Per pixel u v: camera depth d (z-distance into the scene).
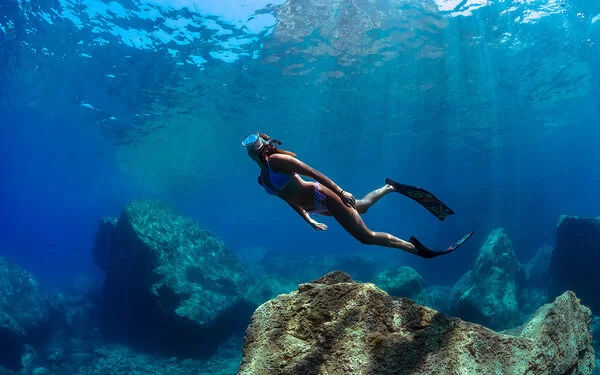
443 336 2.96
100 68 20.17
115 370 13.59
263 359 3.05
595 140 40.72
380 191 3.76
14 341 13.63
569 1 15.31
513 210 39.00
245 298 16.55
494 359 2.87
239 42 17.69
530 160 46.22
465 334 2.95
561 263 15.53
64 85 23.08
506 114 28.22
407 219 60.16
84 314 18.05
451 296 17.09
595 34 17.80
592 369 3.87
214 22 16.20
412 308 3.22
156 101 23.72
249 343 3.29
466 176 49.47
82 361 14.46
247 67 19.98
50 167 53.34
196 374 13.43
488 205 39.59
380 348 2.90
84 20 16.50
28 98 26.98
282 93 23.16
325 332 3.09
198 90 22.36
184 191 59.28
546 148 41.94
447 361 2.75
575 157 48.41
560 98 26.06
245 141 3.55
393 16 16.03
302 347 3.06
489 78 22.02
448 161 41.94
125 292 16.41
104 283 18.11
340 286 3.46
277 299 3.57
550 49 19.03
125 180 54.31
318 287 3.54
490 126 30.77
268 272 28.95
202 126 28.56
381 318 3.16
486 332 3.04
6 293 15.78
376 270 27.56
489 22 16.59
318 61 19.59
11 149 45.94
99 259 18.25
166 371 13.62
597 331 12.13
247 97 23.59
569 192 63.97
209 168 42.97
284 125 28.98
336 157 39.56
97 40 17.80
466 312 14.67
